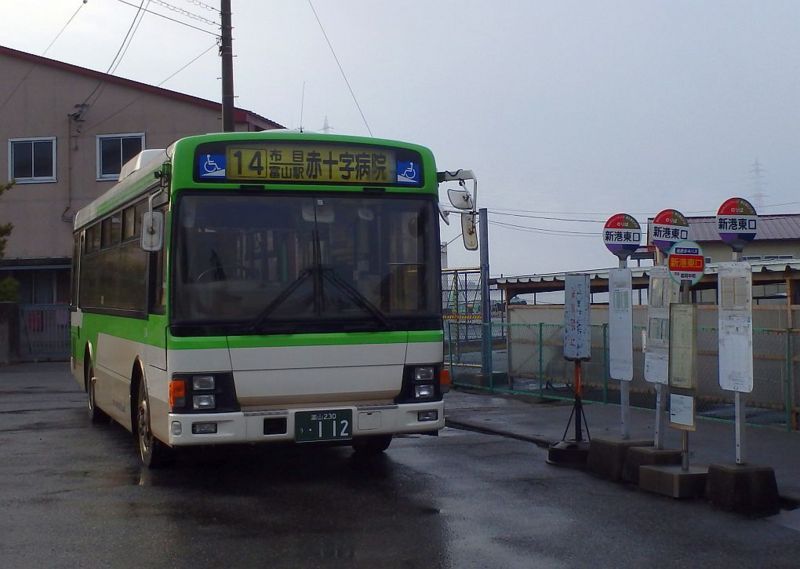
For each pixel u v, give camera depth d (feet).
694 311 30.27
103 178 107.45
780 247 113.19
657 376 32.71
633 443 33.71
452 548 24.18
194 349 29.40
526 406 53.98
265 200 30.60
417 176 32.22
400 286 31.60
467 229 33.50
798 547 24.53
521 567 22.50
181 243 29.84
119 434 44.96
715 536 25.61
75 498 30.27
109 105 107.24
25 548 24.20
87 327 49.32
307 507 28.94
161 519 27.35
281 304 30.19
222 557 23.34
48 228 108.06
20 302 110.22
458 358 69.82
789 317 45.39
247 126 106.01
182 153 30.14
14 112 108.47
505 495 30.73
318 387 30.40
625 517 27.73
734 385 29.45
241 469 35.35
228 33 72.13
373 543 24.67
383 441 38.19
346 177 31.37
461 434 44.86
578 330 37.45
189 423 29.14
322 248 30.83
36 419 50.90
